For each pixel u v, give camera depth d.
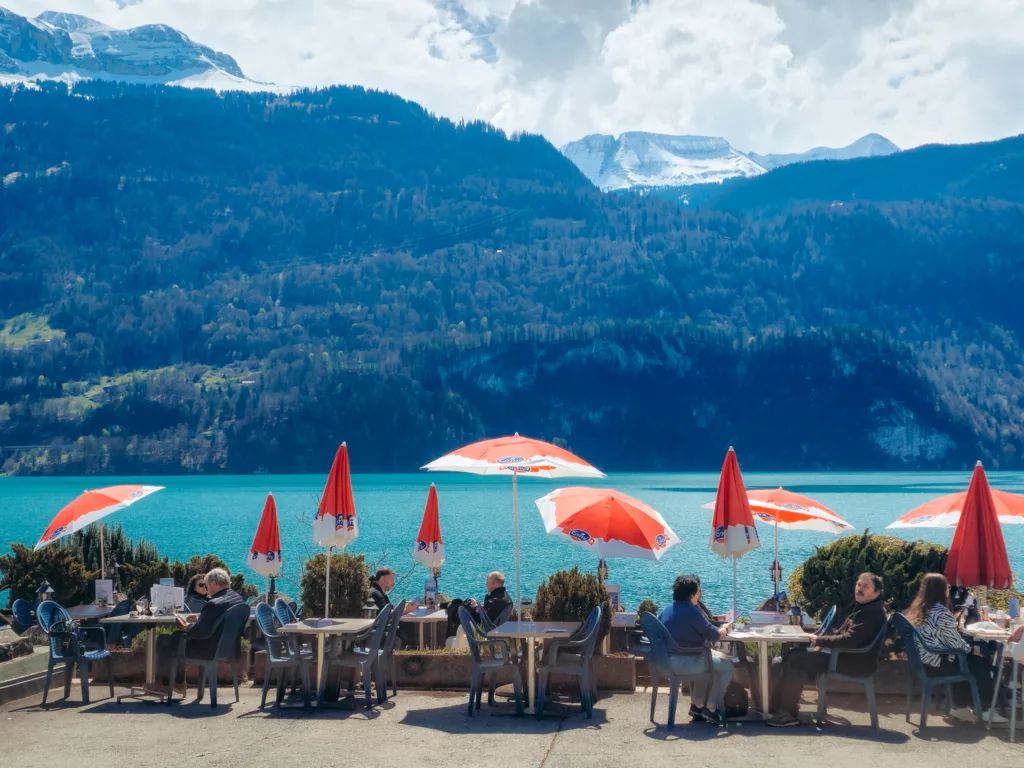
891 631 11.37
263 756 8.54
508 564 32.62
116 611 12.98
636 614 12.68
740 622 10.96
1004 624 10.97
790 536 45.91
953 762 8.29
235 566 31.75
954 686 9.96
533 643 10.27
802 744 8.88
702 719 9.71
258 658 11.79
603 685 11.32
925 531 51.28
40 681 11.34
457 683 11.47
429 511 15.03
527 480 152.25
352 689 11.25
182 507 76.50
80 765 8.30
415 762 8.35
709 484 137.25
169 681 10.80
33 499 100.44
